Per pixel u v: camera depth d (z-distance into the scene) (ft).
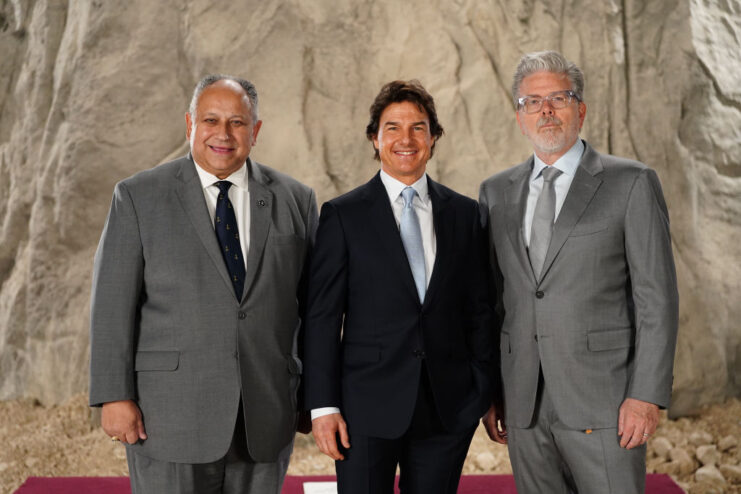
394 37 16.92
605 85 16.89
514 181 9.29
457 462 8.82
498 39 16.85
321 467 14.87
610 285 8.61
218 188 8.77
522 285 8.86
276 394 8.62
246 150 8.66
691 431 15.74
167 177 8.70
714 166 17.39
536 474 9.02
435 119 8.90
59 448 15.39
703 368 16.40
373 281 8.65
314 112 16.67
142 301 8.62
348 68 16.78
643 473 8.60
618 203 8.60
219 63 16.62
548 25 16.84
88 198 17.03
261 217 8.75
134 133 17.06
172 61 17.15
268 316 8.59
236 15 16.80
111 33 17.39
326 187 16.49
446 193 9.22
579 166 8.89
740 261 17.19
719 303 16.76
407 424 8.40
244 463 8.70
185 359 8.32
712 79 17.33
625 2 17.16
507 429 9.23
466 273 9.11
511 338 8.98
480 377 8.96
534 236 8.87
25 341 17.81
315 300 8.75
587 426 8.52
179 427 8.27
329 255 8.76
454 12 16.85
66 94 17.90
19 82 19.66
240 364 8.37
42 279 17.38
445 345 8.75
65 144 17.28
